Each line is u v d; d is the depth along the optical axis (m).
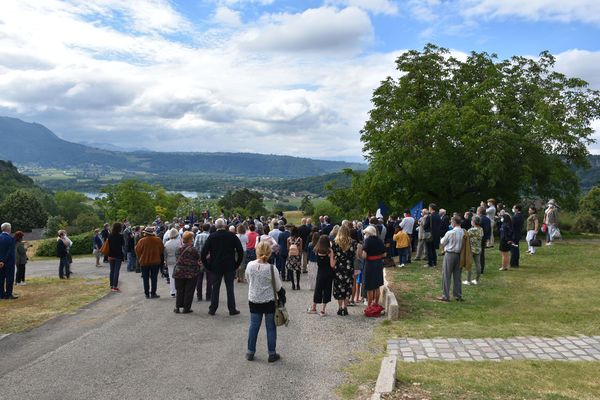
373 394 5.77
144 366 7.20
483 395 5.73
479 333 8.69
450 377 6.39
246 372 6.93
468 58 32.88
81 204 114.19
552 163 29.06
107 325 9.80
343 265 10.56
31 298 13.32
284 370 7.01
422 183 31.47
